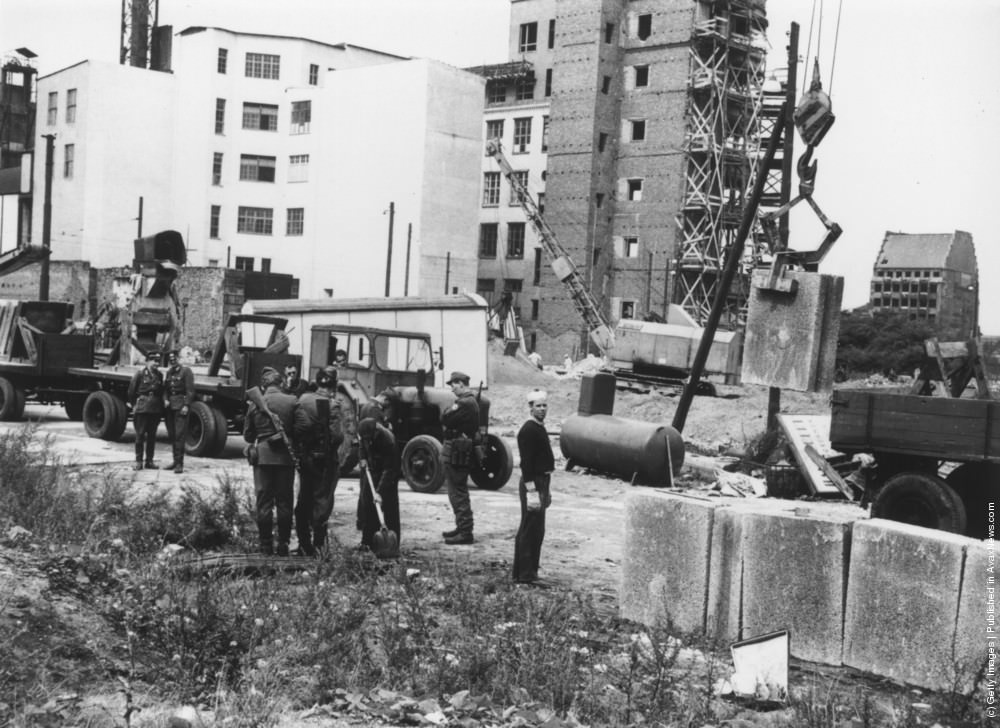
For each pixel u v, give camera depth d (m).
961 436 12.38
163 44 79.12
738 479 19.41
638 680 6.90
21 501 10.42
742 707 7.04
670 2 70.06
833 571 8.17
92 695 5.62
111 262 70.31
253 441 10.54
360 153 67.88
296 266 71.88
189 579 8.45
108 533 9.88
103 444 20.39
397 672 6.78
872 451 13.23
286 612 7.50
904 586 7.80
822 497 17.33
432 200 65.06
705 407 38.28
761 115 71.31
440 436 18.09
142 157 71.19
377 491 11.48
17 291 71.50
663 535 9.06
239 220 72.81
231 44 72.38
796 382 12.56
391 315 31.39
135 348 23.23
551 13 79.69
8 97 87.69
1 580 7.46
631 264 71.75
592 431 20.83
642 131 72.19
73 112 70.94
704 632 8.41
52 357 23.45
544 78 80.12
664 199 70.19
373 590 8.45
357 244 67.94
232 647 6.48
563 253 66.25
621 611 9.31
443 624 8.02
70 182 70.94
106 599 7.25
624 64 72.75
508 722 6.09
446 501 16.33
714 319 19.53
